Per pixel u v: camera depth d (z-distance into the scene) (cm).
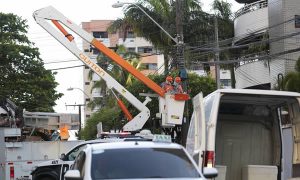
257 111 1196
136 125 2445
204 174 909
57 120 2912
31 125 2878
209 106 1116
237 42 3853
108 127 4512
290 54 3200
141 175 877
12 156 2330
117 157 912
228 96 1082
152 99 3566
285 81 2489
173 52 3266
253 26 3688
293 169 1135
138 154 920
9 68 4219
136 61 5469
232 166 1196
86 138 4875
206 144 1041
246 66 3656
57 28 2356
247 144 1202
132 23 4188
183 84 2709
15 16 4384
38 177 1856
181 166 902
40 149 2370
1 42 4219
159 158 914
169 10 4116
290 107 1123
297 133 1116
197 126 1106
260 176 1130
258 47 3591
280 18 3238
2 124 2586
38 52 4350
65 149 2409
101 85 5584
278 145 1189
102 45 2355
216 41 3606
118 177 870
